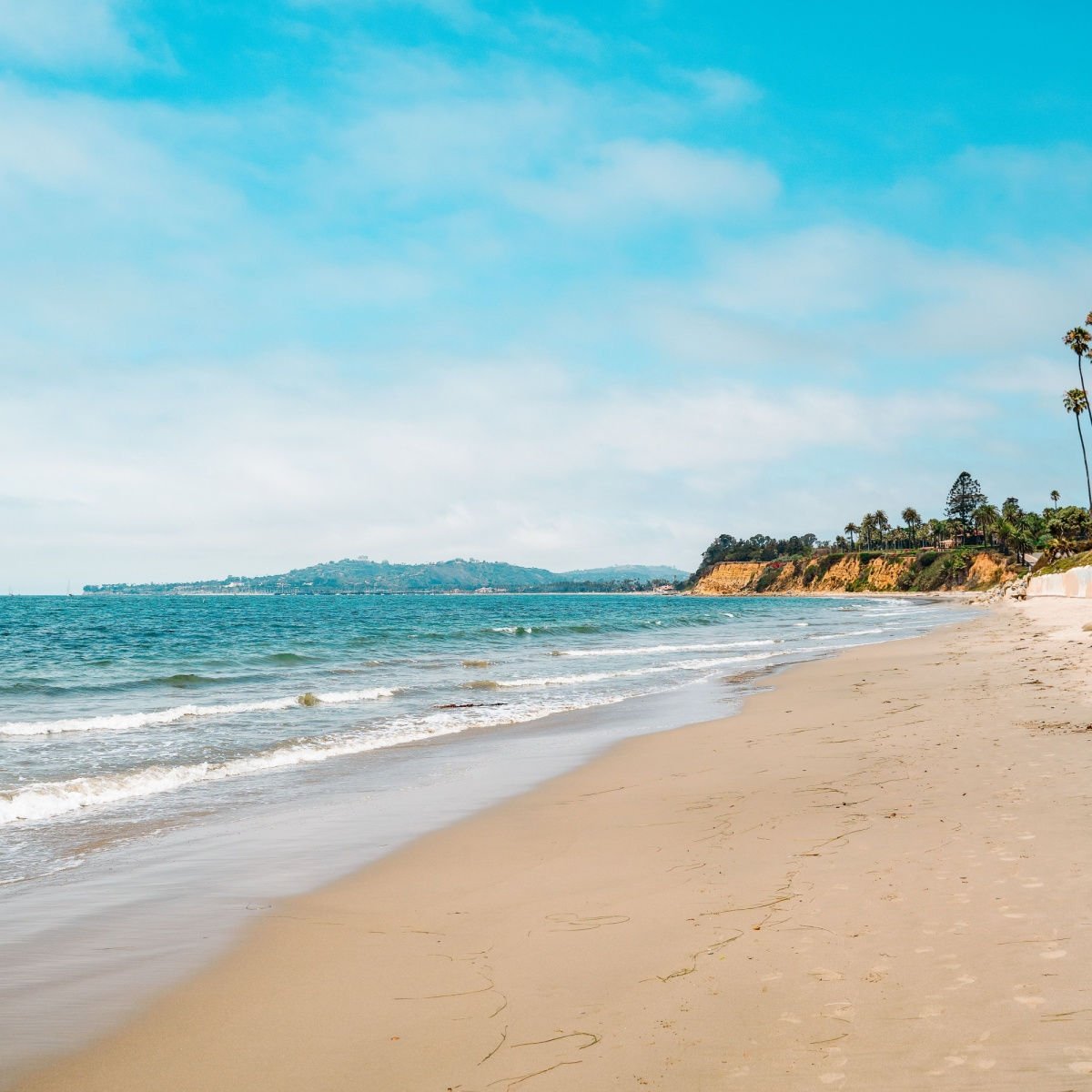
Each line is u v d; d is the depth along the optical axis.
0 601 164.88
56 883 7.55
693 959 5.08
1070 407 103.25
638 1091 3.71
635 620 77.88
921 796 8.66
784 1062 3.82
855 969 4.69
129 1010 4.91
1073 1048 3.68
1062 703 14.42
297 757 14.08
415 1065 4.11
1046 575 83.25
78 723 17.27
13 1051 4.43
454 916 6.35
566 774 12.18
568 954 5.38
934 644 33.28
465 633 52.72
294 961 5.60
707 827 8.42
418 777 12.38
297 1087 3.96
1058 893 5.50
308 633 53.16
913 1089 3.49
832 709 16.78
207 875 7.73
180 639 47.44
